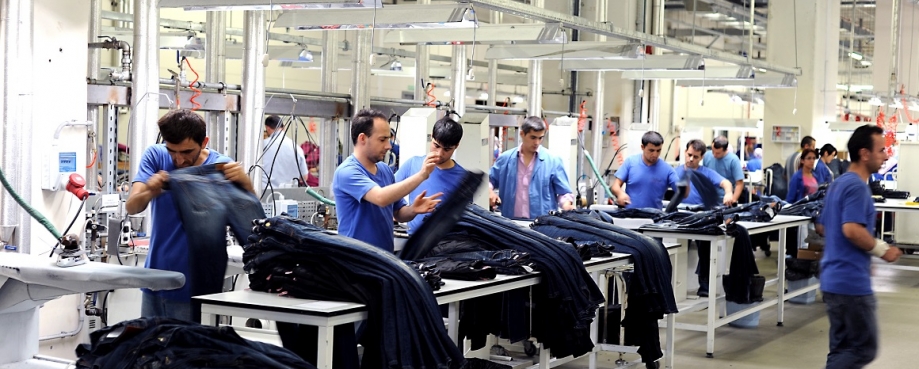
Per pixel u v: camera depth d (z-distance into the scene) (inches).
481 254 166.4
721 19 608.4
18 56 184.5
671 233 237.0
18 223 187.6
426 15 228.1
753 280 272.8
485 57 346.3
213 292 145.1
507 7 240.1
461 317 178.5
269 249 133.6
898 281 395.2
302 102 263.0
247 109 241.8
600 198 371.9
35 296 151.4
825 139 535.5
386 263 129.1
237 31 395.2
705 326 243.0
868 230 170.9
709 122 523.5
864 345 173.0
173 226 146.9
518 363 198.4
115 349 112.0
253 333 152.8
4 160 184.9
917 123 575.5
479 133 239.5
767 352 250.5
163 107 225.5
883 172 534.6
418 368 125.6
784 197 479.8
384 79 557.0
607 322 210.2
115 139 211.8
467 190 163.2
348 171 156.7
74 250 144.0
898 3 555.5
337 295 128.7
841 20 642.8
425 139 240.7
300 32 446.9
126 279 135.0
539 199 245.6
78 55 198.1
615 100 452.8
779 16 527.2
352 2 197.6
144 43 213.0
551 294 162.9
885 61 587.2
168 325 113.3
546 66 454.0
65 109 195.6
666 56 363.6
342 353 129.4
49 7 190.5
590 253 179.8
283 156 300.8
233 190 148.3
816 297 345.7
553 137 299.7
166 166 149.9
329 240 130.4
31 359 161.9
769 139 531.8
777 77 446.6
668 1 554.9
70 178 192.2
